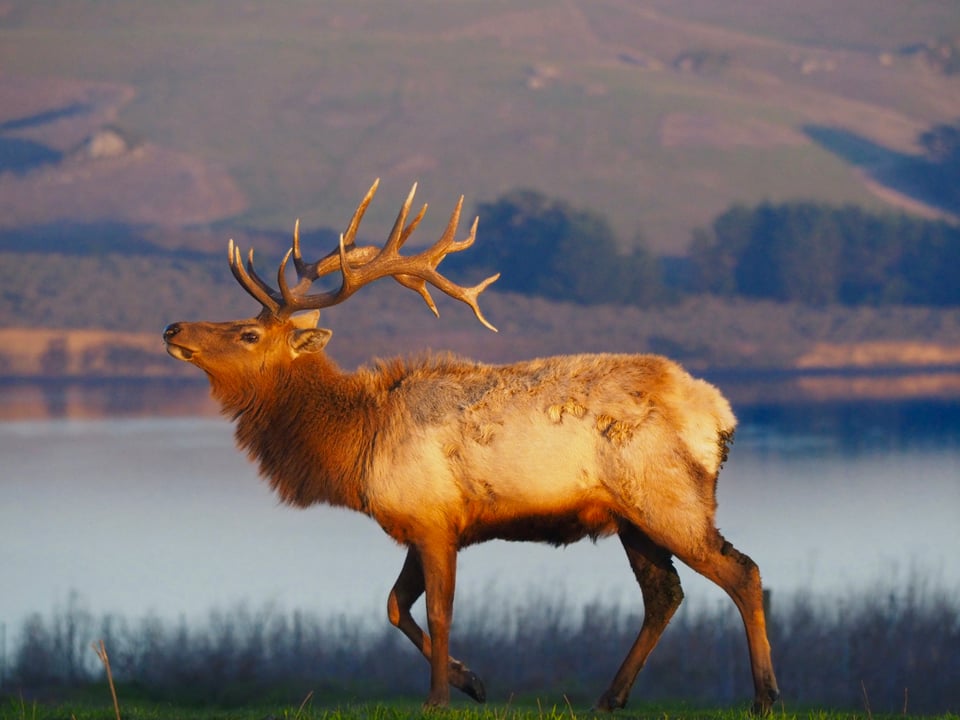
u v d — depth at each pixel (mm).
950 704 66438
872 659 69438
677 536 33219
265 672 71688
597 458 33625
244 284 37812
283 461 36844
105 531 140375
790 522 139500
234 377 37250
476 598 85188
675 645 72188
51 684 69250
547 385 34375
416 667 72812
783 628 72938
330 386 36719
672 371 34312
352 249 39688
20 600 99562
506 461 33969
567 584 96875
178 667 69750
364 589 104500
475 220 40031
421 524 34656
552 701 66812
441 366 36344
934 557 114188
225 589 105062
